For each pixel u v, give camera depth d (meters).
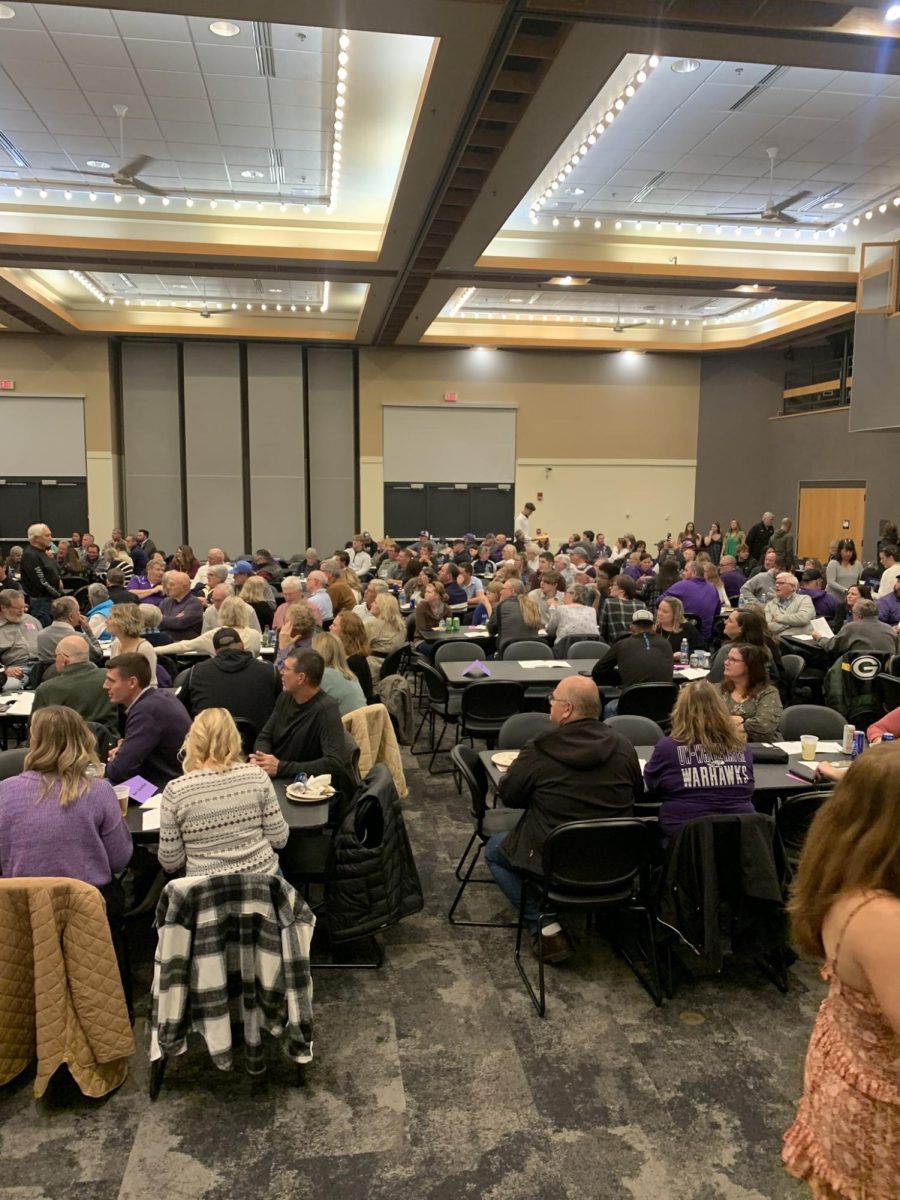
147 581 9.41
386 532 15.71
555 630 6.85
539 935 2.96
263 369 15.23
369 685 5.04
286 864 3.29
